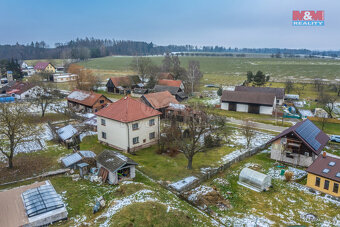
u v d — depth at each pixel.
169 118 52.00
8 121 33.12
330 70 160.75
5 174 31.30
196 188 29.75
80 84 92.88
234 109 71.00
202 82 122.81
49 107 69.81
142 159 37.31
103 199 25.23
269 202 27.47
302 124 39.19
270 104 65.75
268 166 36.41
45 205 22.12
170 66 133.12
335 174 28.45
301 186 30.80
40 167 33.38
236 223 23.81
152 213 22.52
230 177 32.94
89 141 44.97
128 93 92.44
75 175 31.25
